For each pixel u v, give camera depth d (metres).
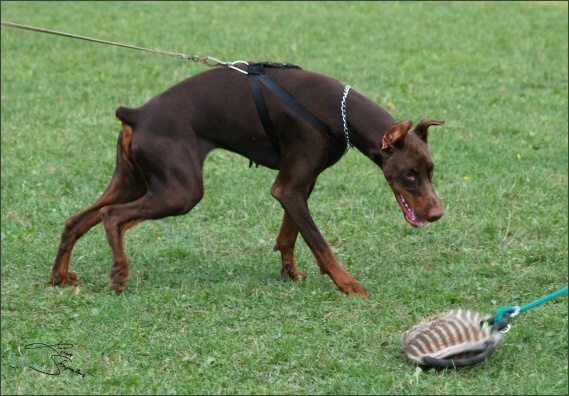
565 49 26.83
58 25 30.03
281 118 10.66
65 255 11.08
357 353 8.95
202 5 33.91
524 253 12.17
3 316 10.04
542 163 16.77
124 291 10.83
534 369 8.48
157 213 10.61
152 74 23.95
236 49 26.81
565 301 10.48
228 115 10.73
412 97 21.50
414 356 8.55
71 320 9.94
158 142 10.52
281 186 10.81
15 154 17.17
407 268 11.85
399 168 10.07
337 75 23.64
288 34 28.75
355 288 10.64
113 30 29.41
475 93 21.94
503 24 30.42
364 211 14.20
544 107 20.83
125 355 8.96
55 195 15.00
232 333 9.48
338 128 10.58
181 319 9.88
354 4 34.19
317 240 10.72
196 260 12.09
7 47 26.97
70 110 20.39
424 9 33.09
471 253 12.30
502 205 14.38
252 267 11.79
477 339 8.50
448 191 15.09
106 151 17.25
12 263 11.86
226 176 15.84
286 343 9.03
